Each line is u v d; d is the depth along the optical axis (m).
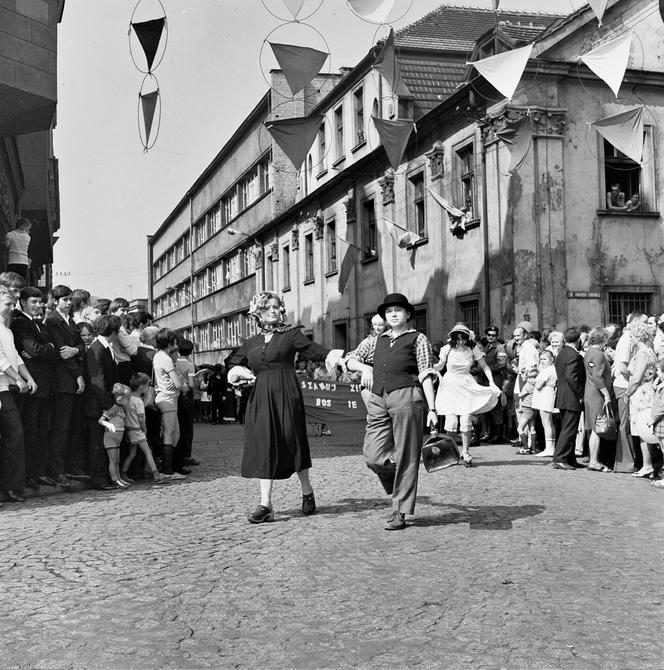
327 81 37.09
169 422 9.98
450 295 20.83
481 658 3.62
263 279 39.78
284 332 7.13
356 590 4.74
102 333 9.36
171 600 4.56
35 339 8.51
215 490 8.98
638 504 7.78
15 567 5.35
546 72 18.20
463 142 20.09
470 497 8.21
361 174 26.69
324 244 30.83
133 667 3.53
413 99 23.47
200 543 6.09
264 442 6.93
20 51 10.98
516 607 4.38
